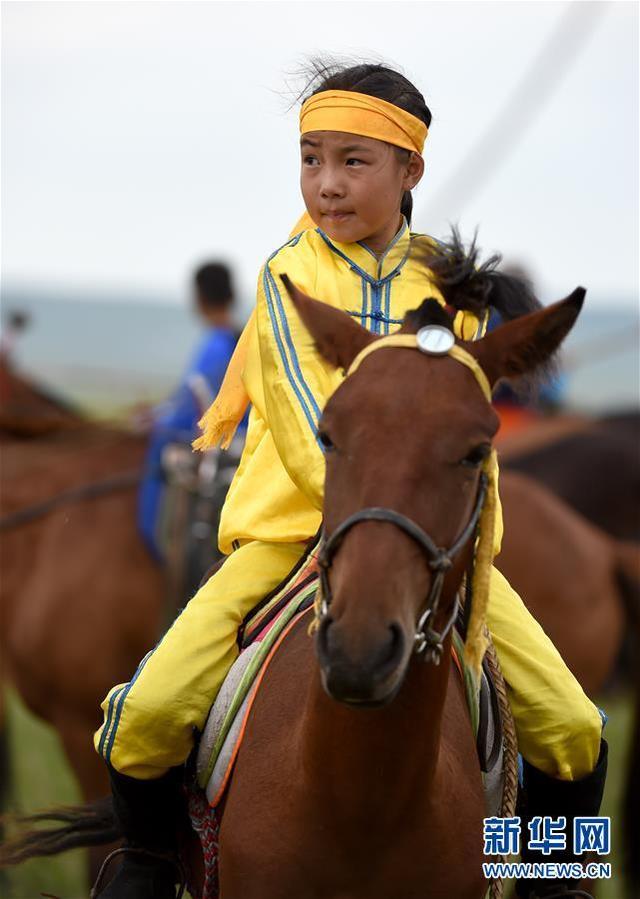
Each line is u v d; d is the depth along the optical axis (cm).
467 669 529
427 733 466
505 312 519
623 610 1109
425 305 459
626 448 1368
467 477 432
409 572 414
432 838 484
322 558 431
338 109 538
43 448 1126
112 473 1082
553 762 550
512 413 1483
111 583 1030
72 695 1027
